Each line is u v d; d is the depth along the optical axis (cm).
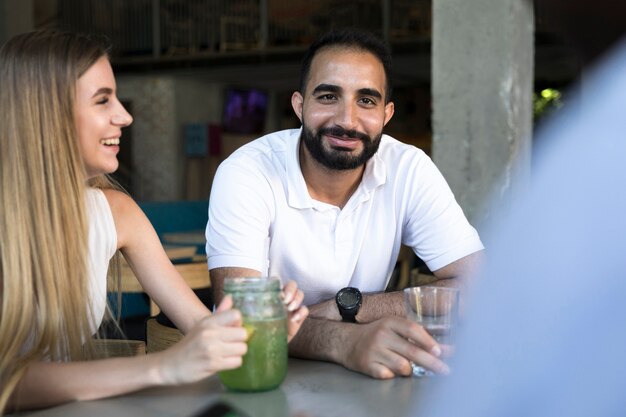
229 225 176
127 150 1192
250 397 107
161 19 1195
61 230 125
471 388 107
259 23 1157
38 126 125
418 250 195
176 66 1127
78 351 127
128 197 156
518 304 100
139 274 153
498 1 368
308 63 176
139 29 1206
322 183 182
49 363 111
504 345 111
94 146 131
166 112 1161
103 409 102
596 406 84
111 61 137
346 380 119
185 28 1188
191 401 106
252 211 176
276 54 1051
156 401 106
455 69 381
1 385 107
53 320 123
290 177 180
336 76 169
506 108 369
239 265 174
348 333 130
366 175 183
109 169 136
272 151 186
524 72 383
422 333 121
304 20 1132
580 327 83
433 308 124
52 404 108
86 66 128
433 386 113
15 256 122
